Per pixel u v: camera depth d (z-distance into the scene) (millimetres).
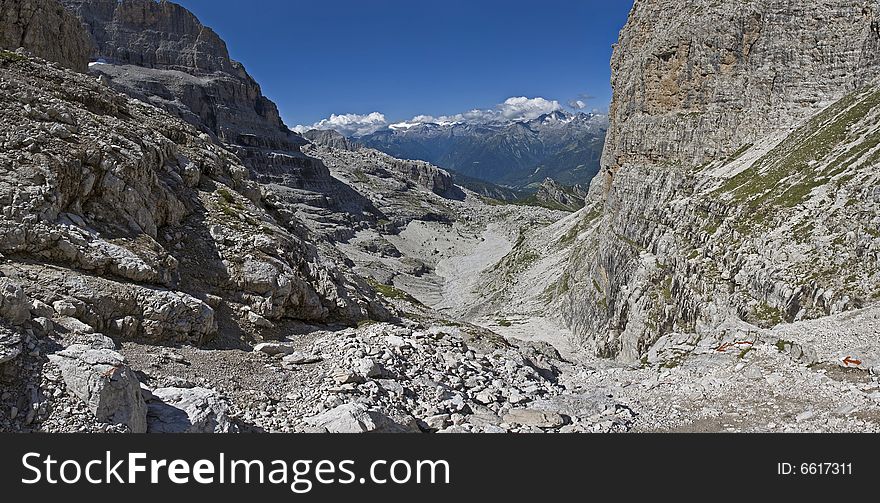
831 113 66812
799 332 29672
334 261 45031
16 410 12242
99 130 28953
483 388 24422
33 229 21031
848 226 40219
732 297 43844
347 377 20203
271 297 29000
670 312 53562
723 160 78875
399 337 28672
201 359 20672
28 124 25000
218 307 26797
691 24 92000
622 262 74875
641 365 34281
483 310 134000
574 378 29359
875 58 74188
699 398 23234
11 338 13648
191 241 29953
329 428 15758
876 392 21016
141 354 19219
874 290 33750
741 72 85875
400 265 187000
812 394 22016
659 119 93188
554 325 101562
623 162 101375
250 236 32219
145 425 13570
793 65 80750
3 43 55594
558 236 156875
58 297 19188
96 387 12828
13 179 21938
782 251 42531
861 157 47062
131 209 26656
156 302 21656
